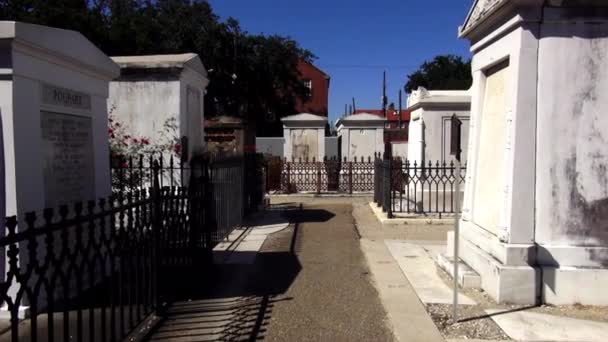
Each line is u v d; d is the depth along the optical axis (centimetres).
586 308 564
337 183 1988
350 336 486
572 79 575
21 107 501
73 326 483
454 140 521
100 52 645
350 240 984
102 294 410
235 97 3550
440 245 930
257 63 3597
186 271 659
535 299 573
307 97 4194
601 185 578
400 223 1163
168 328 497
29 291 314
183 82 1061
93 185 644
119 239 443
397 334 490
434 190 1336
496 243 608
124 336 448
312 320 528
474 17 696
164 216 563
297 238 1004
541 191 579
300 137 2048
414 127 1464
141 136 1040
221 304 576
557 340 477
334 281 678
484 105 714
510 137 589
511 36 599
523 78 578
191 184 684
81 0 2820
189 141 1099
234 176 1069
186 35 3166
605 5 568
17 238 292
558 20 570
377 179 1481
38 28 511
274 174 1966
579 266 575
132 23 2895
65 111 580
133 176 963
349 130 2045
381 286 653
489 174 674
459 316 539
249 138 1781
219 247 905
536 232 582
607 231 578
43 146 539
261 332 492
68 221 355
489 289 606
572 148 577
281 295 614
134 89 1041
